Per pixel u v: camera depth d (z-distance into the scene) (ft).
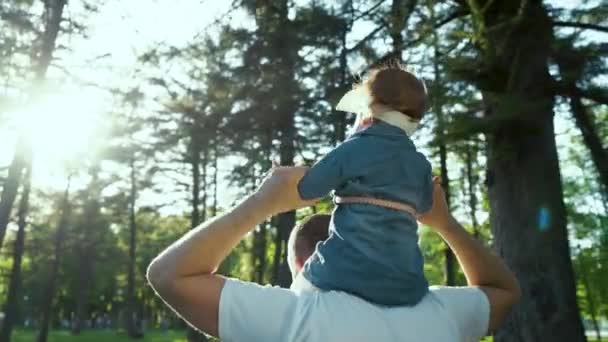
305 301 5.10
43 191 130.82
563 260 36.06
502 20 33.99
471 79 33.88
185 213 133.28
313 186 5.28
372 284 5.15
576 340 35.86
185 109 40.22
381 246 5.22
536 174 35.91
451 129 32.42
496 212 37.76
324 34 39.32
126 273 216.33
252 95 39.52
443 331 5.29
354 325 5.00
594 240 109.91
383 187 5.32
